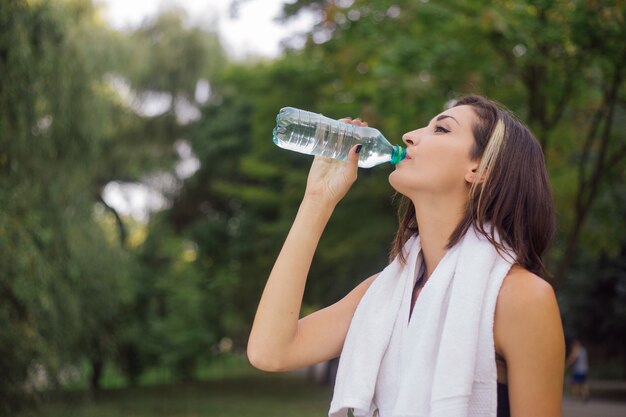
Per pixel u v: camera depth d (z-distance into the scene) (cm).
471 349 135
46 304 902
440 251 154
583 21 735
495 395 135
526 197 152
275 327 159
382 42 952
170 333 1838
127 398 1791
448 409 132
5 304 910
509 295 137
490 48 839
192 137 2197
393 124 981
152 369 1966
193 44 2095
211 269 2098
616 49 771
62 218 1020
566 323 1812
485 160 151
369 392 149
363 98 1197
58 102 984
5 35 884
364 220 1582
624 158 1010
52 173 1013
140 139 2073
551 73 854
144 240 2120
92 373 1919
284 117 175
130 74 1777
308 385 2186
